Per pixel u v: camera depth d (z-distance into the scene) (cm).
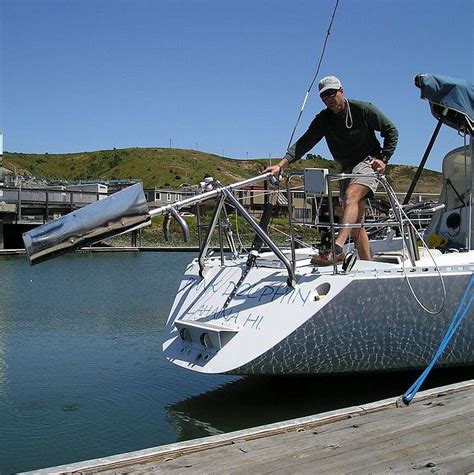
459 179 664
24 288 1401
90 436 448
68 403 523
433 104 612
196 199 510
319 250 584
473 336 523
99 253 2867
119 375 616
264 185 649
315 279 482
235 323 499
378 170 520
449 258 555
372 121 553
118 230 459
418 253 538
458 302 511
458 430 364
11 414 496
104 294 1283
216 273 572
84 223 448
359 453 331
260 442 347
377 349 486
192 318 541
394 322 487
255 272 531
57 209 3222
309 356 470
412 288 490
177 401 530
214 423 478
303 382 564
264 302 498
